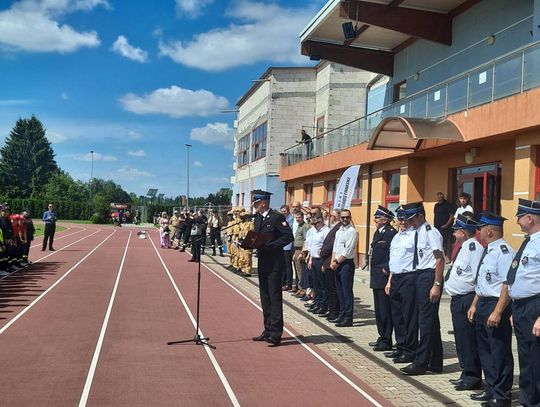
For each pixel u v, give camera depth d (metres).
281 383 6.63
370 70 22.25
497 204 13.54
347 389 6.50
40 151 105.62
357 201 20.64
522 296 5.44
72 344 8.04
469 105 13.54
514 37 14.94
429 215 16.67
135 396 5.96
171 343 8.29
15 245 16.62
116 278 15.62
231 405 5.80
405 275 7.62
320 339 9.09
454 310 6.73
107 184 141.62
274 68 31.22
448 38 18.14
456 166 15.38
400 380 6.99
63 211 77.75
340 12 17.91
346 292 10.12
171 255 24.58
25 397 5.84
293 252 14.30
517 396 6.42
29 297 11.94
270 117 31.28
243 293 13.68
